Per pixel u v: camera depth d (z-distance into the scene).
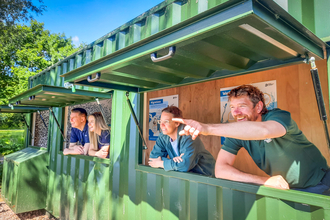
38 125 5.46
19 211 4.13
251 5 0.88
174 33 1.16
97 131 3.27
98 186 3.15
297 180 1.59
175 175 2.21
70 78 2.00
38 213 4.55
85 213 3.31
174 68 1.71
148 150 2.88
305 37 1.21
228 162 1.91
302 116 1.85
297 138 1.53
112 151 3.02
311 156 1.60
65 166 3.89
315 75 1.23
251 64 1.69
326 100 1.76
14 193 4.26
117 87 2.45
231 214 1.81
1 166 7.86
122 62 1.48
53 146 4.38
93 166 3.28
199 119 2.54
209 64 1.66
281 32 1.04
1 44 11.27
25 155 4.75
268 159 1.71
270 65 1.59
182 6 2.00
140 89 2.64
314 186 1.57
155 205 2.42
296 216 1.48
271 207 1.60
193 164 2.14
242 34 1.19
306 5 1.61
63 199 3.84
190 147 2.13
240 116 1.81
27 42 15.90
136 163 2.66
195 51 1.37
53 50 17.19
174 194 2.25
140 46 1.36
